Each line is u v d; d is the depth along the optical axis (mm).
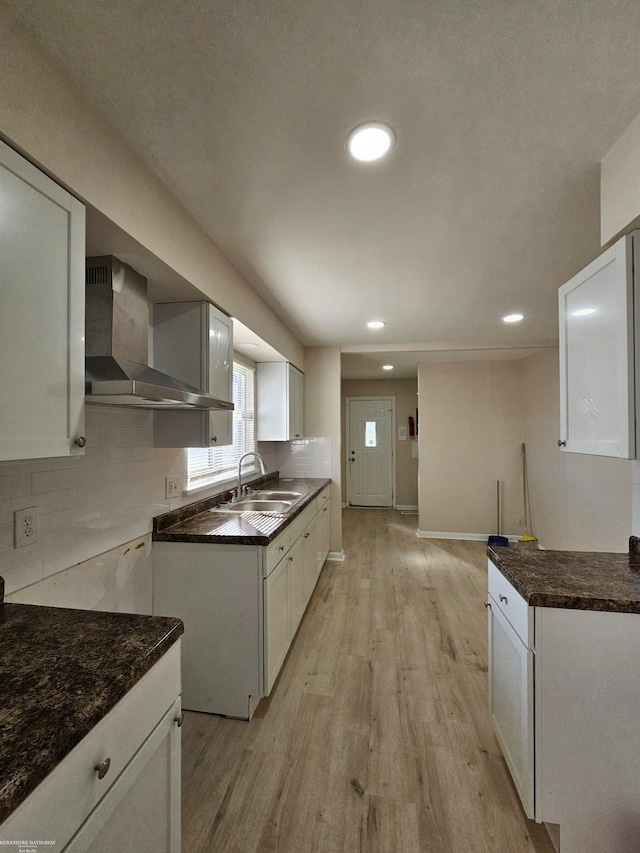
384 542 4949
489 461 5086
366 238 1883
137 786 865
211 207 1610
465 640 2568
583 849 1221
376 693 2039
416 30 890
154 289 1768
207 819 1358
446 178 1433
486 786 1493
